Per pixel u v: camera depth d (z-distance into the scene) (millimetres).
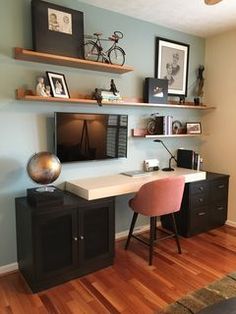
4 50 2295
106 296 2111
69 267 2307
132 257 2744
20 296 2115
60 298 2090
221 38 3605
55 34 2426
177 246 2887
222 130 3691
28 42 2391
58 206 2201
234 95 3516
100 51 2736
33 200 2182
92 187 2449
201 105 3738
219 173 3707
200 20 3131
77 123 2662
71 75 2678
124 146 3064
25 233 2246
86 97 2768
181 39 3531
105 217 2506
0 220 2408
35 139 2527
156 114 3402
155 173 3164
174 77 3508
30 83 2441
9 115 2373
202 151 3967
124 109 3109
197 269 2510
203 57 3832
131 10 2854
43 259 2176
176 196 2631
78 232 2328
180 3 2676
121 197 3211
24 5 2346
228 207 3670
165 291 2168
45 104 2555
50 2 2465
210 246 3004
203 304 1993
